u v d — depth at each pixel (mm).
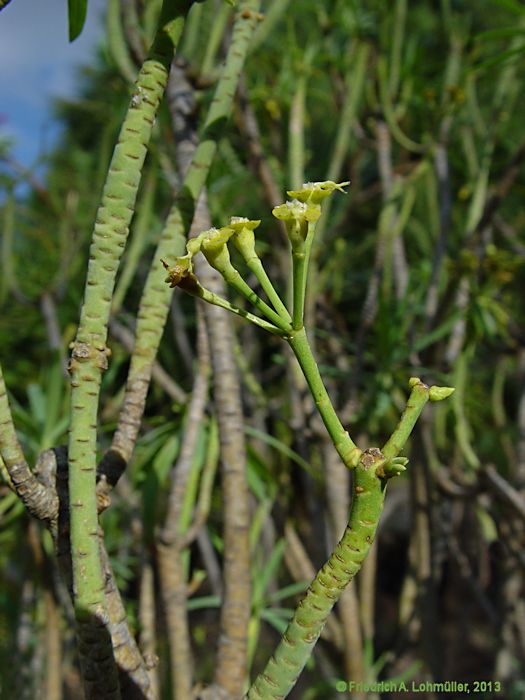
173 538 439
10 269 844
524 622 862
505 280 722
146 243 728
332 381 760
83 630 228
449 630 1155
